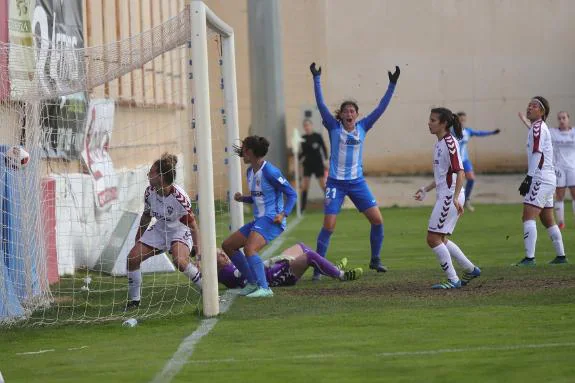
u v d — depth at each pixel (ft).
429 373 63.16
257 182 100.12
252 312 90.33
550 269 114.32
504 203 245.24
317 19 249.96
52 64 102.37
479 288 100.48
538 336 73.67
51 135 121.29
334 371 64.64
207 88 89.15
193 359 70.18
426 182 247.50
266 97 229.86
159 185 94.53
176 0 223.30
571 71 247.29
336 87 250.16
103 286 112.27
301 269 107.96
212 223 89.25
